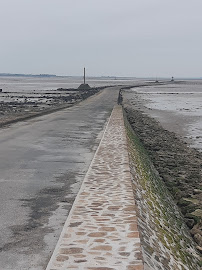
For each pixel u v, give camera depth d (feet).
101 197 22.68
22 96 234.38
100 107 123.65
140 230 18.17
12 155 38.73
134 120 108.99
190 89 447.42
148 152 65.72
